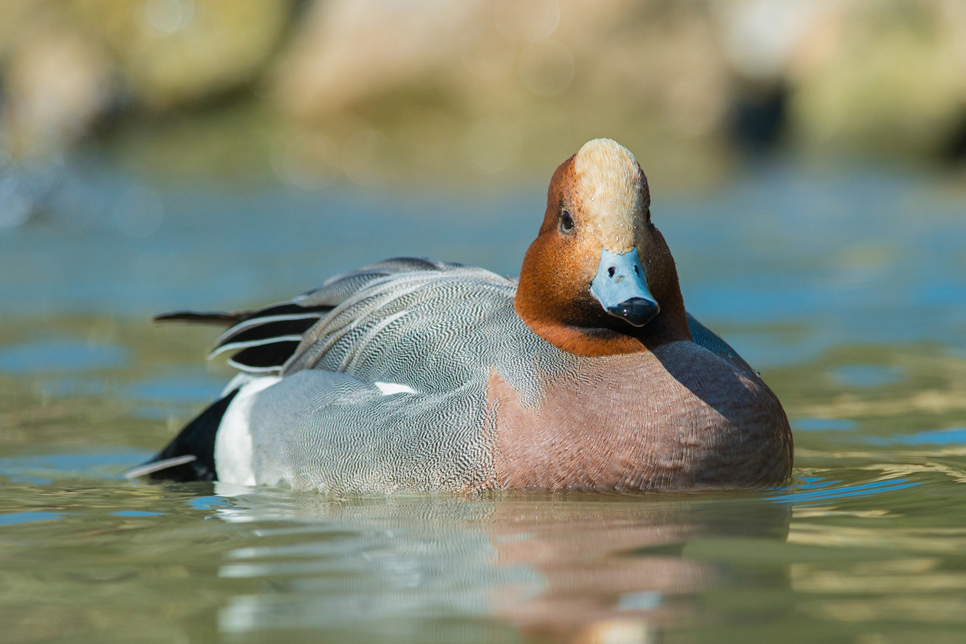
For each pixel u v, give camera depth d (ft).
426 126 110.22
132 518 23.16
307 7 118.62
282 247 66.95
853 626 15.83
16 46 117.29
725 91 111.45
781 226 73.87
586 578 18.15
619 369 25.04
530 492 24.38
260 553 20.04
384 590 17.76
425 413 25.38
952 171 106.93
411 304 27.61
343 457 25.88
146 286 55.83
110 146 112.88
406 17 110.11
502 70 109.09
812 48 120.78
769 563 18.81
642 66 109.29
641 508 22.93
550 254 25.43
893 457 28.02
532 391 24.97
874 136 117.08
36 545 20.95
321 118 110.93
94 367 40.68
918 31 118.32
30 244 70.33
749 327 45.62
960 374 37.42
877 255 62.03
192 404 35.73
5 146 106.32
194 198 89.86
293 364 28.71
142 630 16.33
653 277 25.16
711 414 24.39
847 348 41.65
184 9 115.65
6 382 38.40
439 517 22.49
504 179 100.42
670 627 15.94
